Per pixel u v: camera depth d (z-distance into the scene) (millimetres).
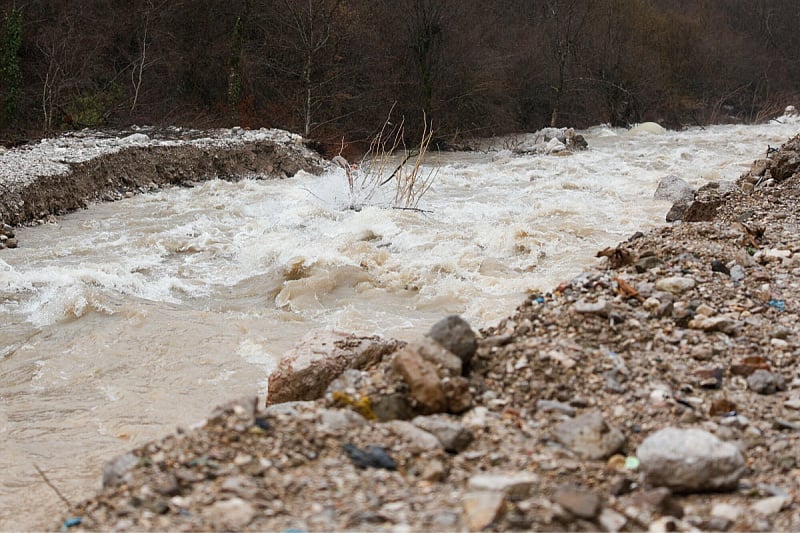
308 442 4398
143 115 25688
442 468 4141
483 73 32281
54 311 9695
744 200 12047
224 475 4051
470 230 13305
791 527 3756
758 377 5430
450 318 5512
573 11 37875
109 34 26719
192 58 28062
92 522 3738
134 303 10031
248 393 7461
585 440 4539
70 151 17344
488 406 5047
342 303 10047
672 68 42844
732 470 4145
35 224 14203
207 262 12117
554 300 6516
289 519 3662
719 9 51938
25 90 24828
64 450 6422
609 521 3725
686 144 27328
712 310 6480
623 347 5820
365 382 5289
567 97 36406
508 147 28031
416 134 29391
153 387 7672
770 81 47594
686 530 3744
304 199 16234
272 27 29375
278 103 28172
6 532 5027
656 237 9258
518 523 3598
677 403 5070
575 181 18109
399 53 30547
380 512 3693
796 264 8195
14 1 24281
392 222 13656
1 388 7730
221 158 19438
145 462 4184
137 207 15938
